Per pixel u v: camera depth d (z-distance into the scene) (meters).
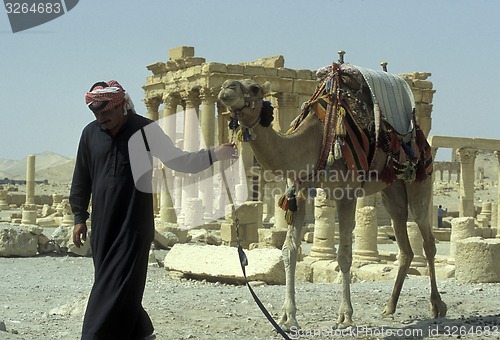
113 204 5.95
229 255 16.12
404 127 9.26
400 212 9.64
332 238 21.98
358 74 8.82
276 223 32.06
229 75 44.75
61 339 8.10
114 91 5.94
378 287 13.41
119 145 6.02
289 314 8.21
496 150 42.31
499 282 14.17
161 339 7.97
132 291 5.85
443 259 21.09
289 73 46.00
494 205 47.84
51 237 22.67
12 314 10.74
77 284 16.06
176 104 49.56
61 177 156.00
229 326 8.75
